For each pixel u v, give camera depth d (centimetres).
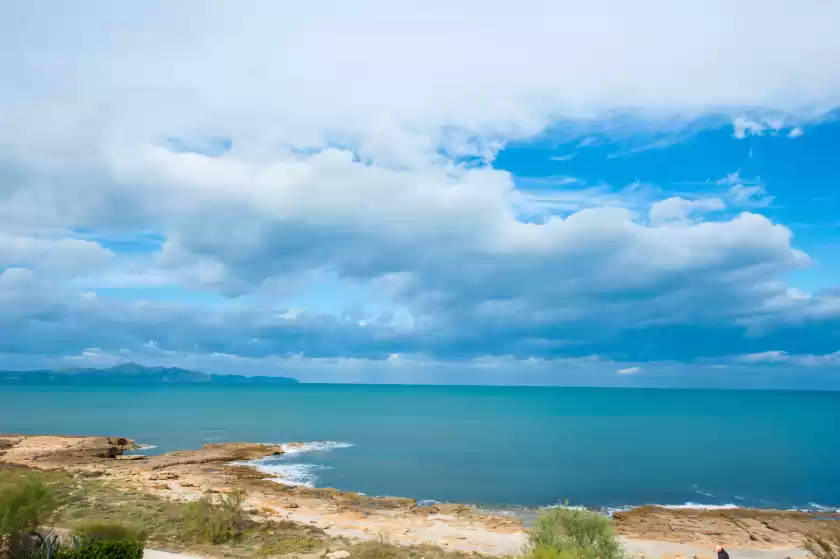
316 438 8162
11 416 11012
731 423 12788
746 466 5778
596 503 3969
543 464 5838
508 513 3491
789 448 7500
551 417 14325
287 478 4700
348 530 2584
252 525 2248
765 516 3431
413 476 4994
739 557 2412
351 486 4475
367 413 14788
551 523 1839
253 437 7912
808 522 3203
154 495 2822
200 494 3134
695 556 2412
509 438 8662
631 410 18612
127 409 13675
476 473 5194
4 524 1390
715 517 3359
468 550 2319
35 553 1427
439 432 9600
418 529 2761
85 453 5106
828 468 5638
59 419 10406
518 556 1712
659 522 3186
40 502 1501
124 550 1403
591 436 9156
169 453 5594
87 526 1622
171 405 16000
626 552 2283
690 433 9875
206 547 1872
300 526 2358
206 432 8419
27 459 4684
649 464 5878
